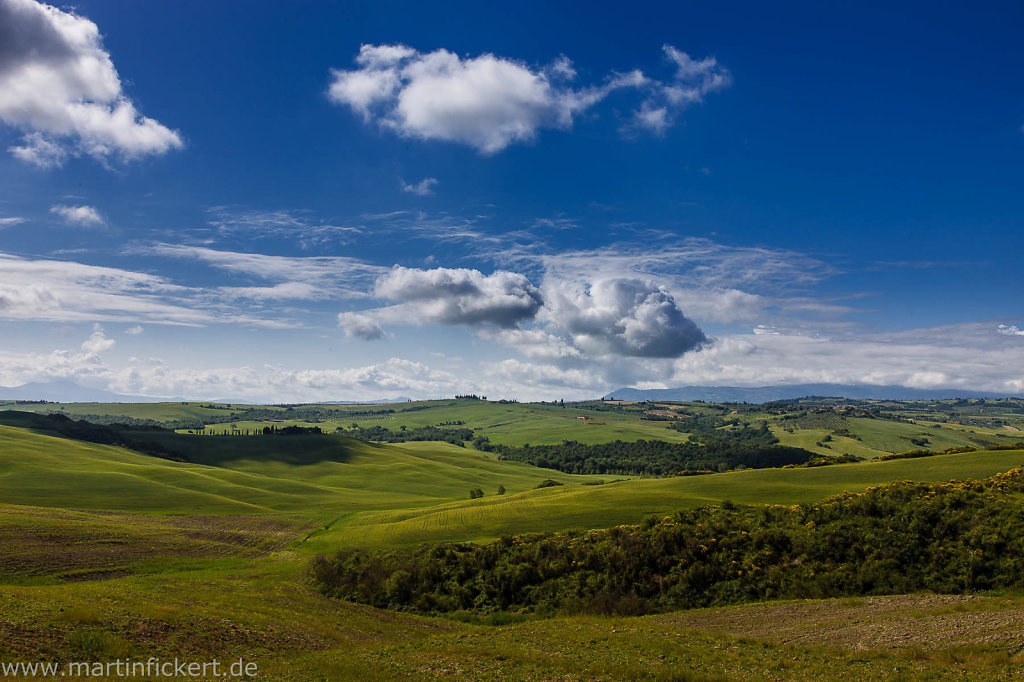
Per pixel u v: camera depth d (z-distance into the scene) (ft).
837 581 139.64
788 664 84.28
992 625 93.30
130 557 229.04
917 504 164.35
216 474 605.73
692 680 75.61
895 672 77.56
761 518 185.47
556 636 106.73
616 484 410.52
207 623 102.73
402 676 80.18
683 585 154.30
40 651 74.38
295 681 75.72
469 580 182.91
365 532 315.58
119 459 617.21
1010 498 157.07
